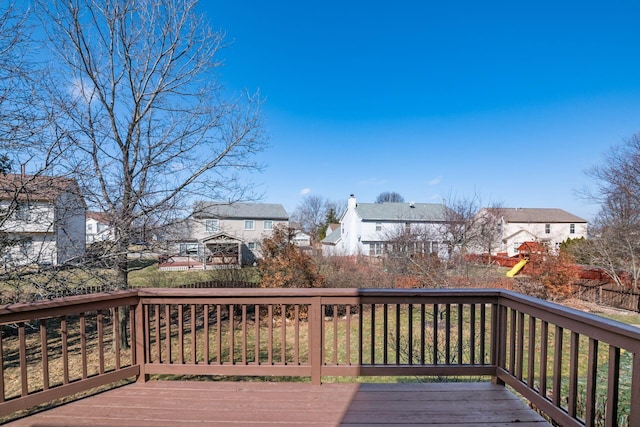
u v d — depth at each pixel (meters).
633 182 12.11
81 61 6.40
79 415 2.13
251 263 21.14
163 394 2.40
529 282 12.12
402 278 11.54
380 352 7.10
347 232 27.95
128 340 7.43
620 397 3.58
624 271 12.73
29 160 4.88
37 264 5.19
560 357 1.93
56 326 9.05
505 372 2.46
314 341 2.55
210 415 2.12
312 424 2.02
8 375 6.07
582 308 11.61
